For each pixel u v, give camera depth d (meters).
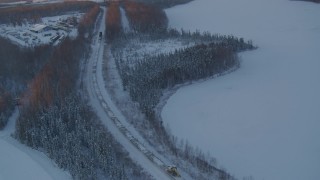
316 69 168.00
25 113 118.12
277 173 96.62
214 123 122.12
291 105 133.62
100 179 92.38
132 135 112.06
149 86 140.75
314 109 129.88
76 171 91.00
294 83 153.38
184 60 163.88
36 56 171.62
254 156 104.12
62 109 117.88
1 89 137.88
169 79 149.38
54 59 160.12
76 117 114.69
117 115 124.94
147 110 123.56
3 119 119.19
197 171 95.56
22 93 139.38
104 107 130.12
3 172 96.50
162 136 111.69
